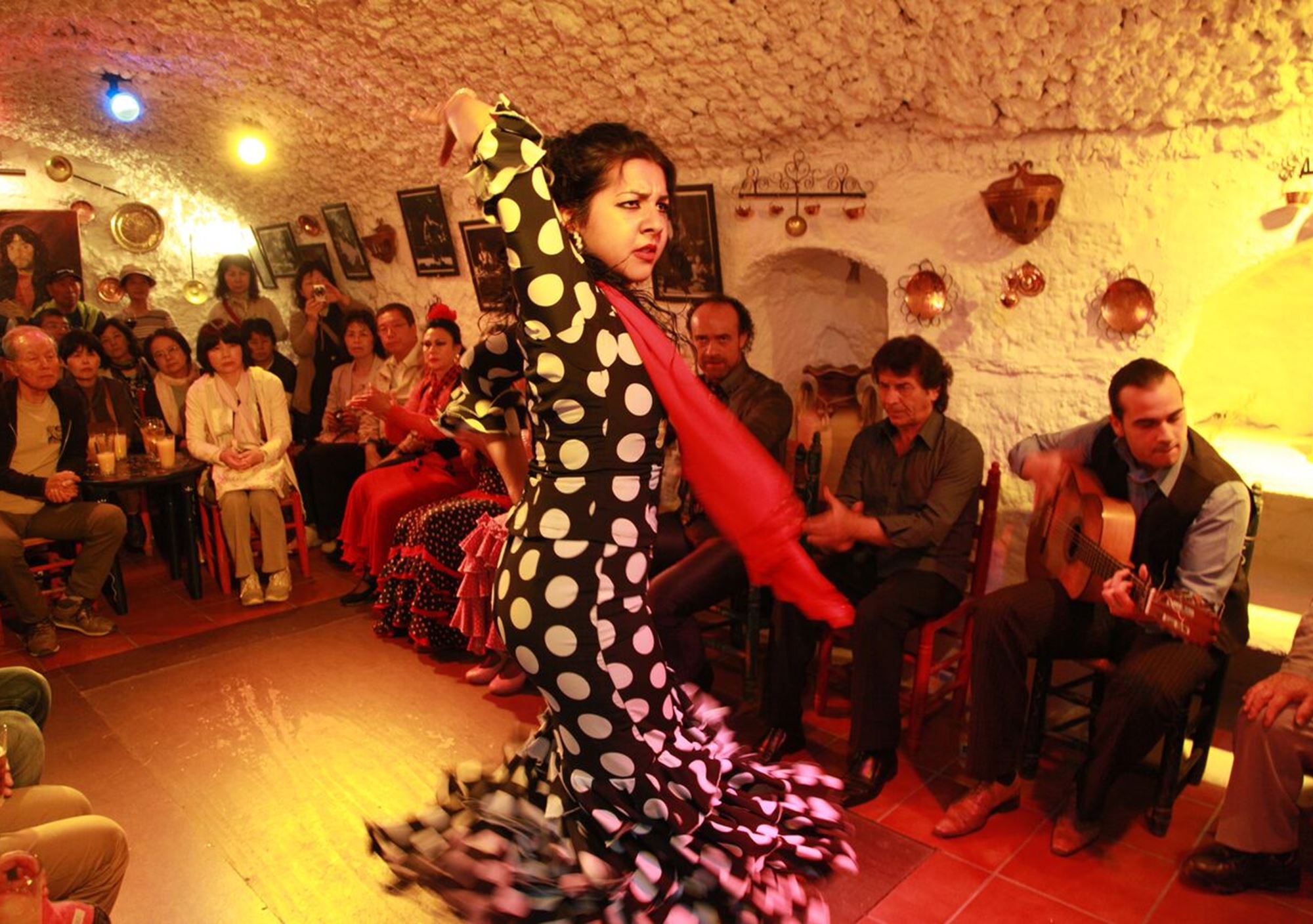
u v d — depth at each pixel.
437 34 3.50
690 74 3.22
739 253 3.68
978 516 3.17
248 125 5.10
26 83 5.02
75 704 3.27
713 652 3.63
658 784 1.22
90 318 5.71
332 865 2.41
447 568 3.53
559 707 1.22
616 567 1.20
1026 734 2.75
